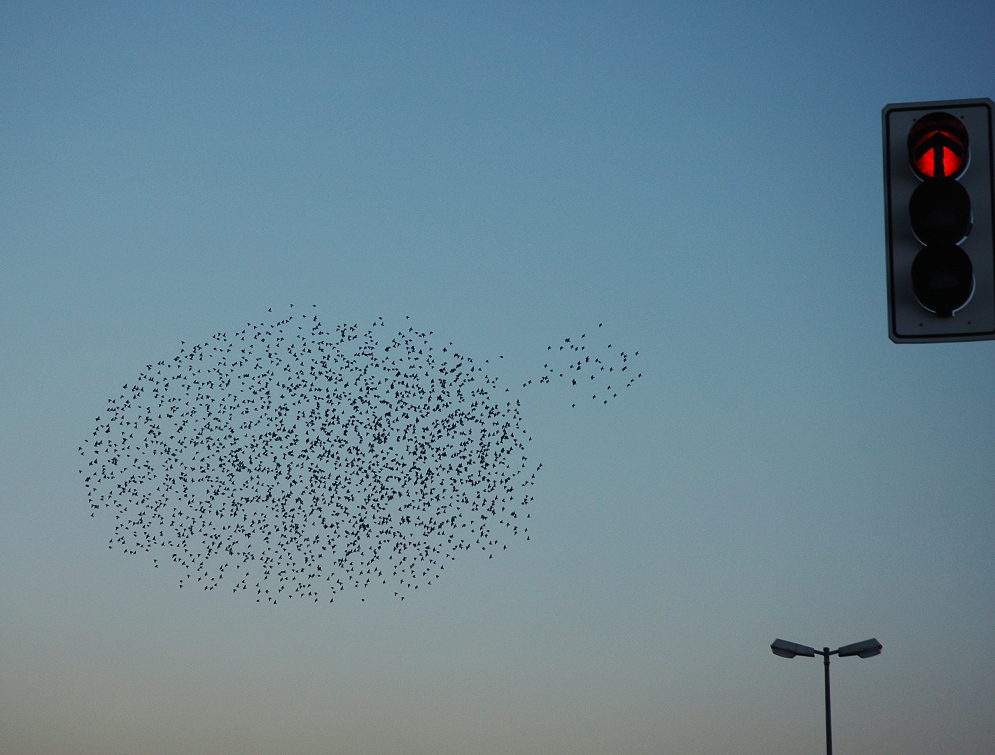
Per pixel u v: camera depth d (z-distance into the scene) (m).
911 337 6.00
